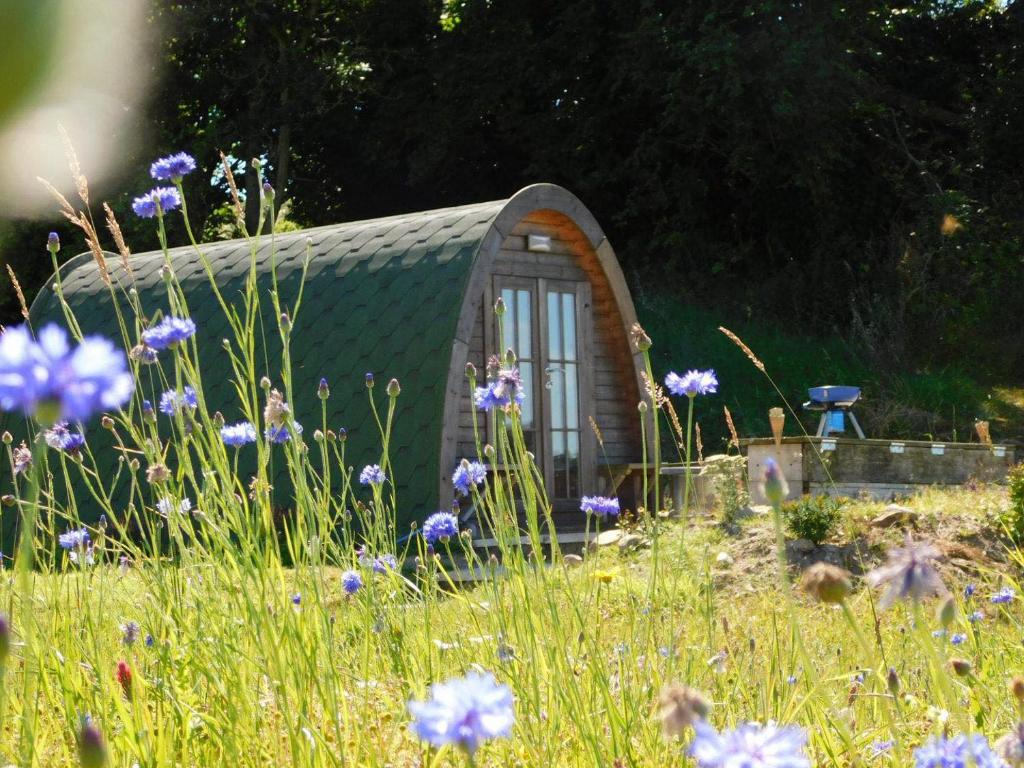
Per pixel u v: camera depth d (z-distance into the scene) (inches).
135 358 127.3
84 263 692.1
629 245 1021.2
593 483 602.9
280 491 519.5
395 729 120.7
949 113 1029.2
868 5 960.3
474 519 511.8
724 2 932.0
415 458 505.7
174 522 121.7
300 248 606.5
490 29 1073.5
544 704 128.3
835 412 624.4
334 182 1230.9
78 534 135.9
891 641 199.8
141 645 125.6
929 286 919.7
